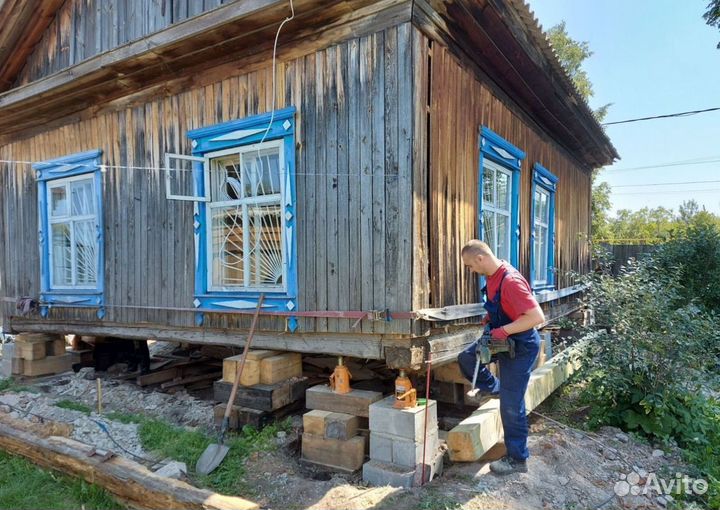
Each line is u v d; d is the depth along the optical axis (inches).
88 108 248.1
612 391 184.5
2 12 254.8
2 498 126.1
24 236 281.0
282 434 163.9
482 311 194.7
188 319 209.8
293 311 175.9
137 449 163.0
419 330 153.1
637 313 183.2
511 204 250.1
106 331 242.5
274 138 183.8
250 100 190.5
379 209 157.6
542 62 226.1
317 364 211.9
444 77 175.5
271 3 160.6
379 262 157.2
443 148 173.8
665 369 177.9
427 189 161.5
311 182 174.2
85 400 221.6
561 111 286.7
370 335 160.1
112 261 238.8
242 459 148.3
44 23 273.1
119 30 240.5
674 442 174.6
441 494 123.0
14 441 152.3
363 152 161.6
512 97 249.9
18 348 266.4
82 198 257.8
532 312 126.6
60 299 257.8
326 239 170.1
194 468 145.9
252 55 189.5
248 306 187.8
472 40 192.4
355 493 125.0
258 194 192.4
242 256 196.1
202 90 205.8
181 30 184.9
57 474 138.4
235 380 160.6
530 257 271.3
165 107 218.4
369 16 160.2
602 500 130.3
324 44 170.6
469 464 145.6
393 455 136.6
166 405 210.7
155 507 115.0
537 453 147.3
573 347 191.6
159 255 220.2
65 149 261.1
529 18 189.8
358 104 163.0
